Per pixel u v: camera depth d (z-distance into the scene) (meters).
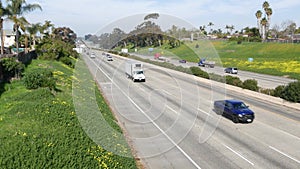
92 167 9.31
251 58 56.38
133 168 10.62
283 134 15.59
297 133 15.80
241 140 14.45
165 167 11.23
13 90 18.88
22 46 66.88
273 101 24.53
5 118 12.19
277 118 19.12
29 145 9.25
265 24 84.69
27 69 28.14
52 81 19.33
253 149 13.23
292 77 39.47
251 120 17.69
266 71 45.69
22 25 39.75
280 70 45.56
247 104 23.53
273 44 66.94
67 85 21.55
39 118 12.17
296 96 22.33
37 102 14.52
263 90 27.31
